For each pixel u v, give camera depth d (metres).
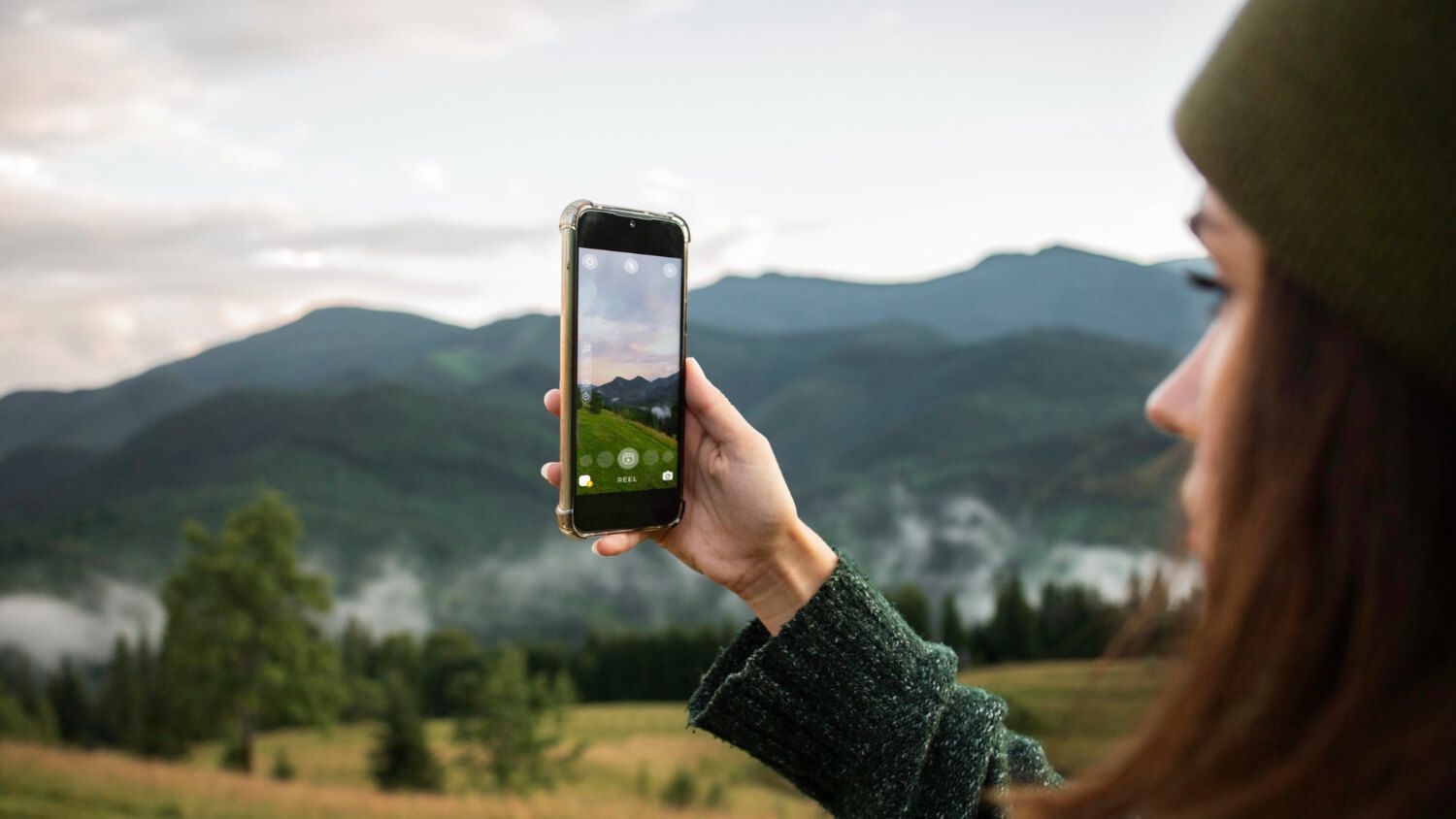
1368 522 0.60
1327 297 0.61
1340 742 0.59
